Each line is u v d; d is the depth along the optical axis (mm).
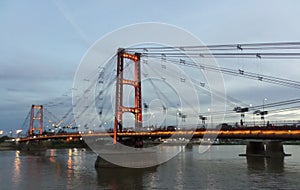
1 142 183750
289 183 39594
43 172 53531
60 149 141500
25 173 52469
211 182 40531
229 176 45844
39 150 136375
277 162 69375
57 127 131625
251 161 71188
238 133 46094
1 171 55656
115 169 56000
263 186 37500
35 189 37938
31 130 169125
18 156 98688
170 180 42688
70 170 55875
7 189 38000
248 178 43812
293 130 38812
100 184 41000
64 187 39094
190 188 36750
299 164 64438
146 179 44125
